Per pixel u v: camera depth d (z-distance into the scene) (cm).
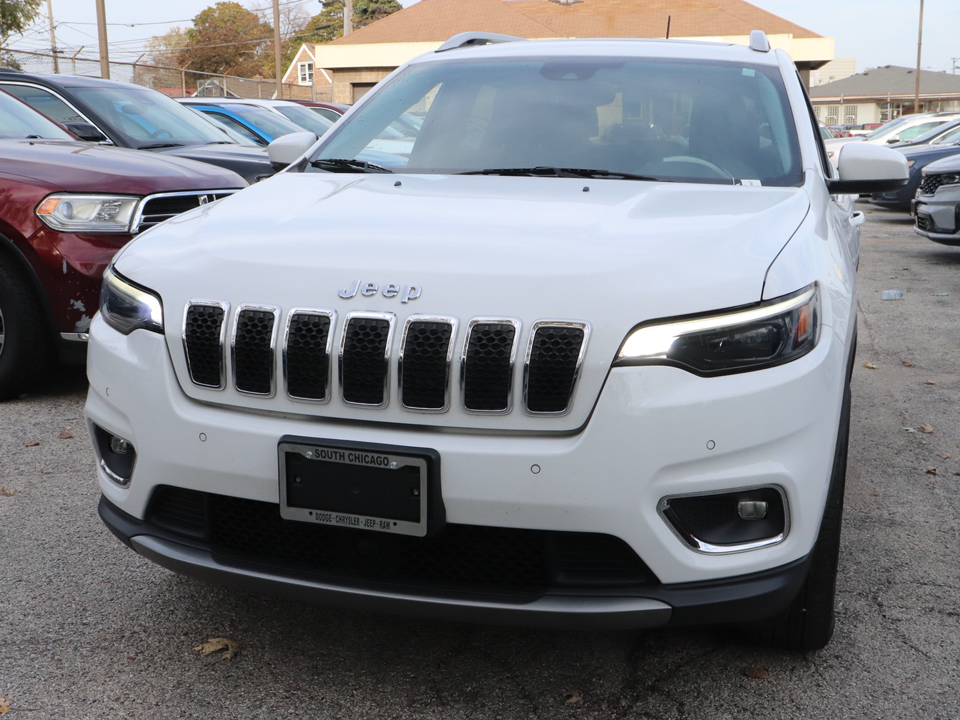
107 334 238
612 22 3759
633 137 316
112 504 242
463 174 308
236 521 221
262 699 229
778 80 340
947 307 802
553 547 202
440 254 215
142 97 754
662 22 3725
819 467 210
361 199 267
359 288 210
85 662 243
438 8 3797
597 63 356
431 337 202
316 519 207
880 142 2105
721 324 201
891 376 573
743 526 206
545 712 225
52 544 312
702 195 268
